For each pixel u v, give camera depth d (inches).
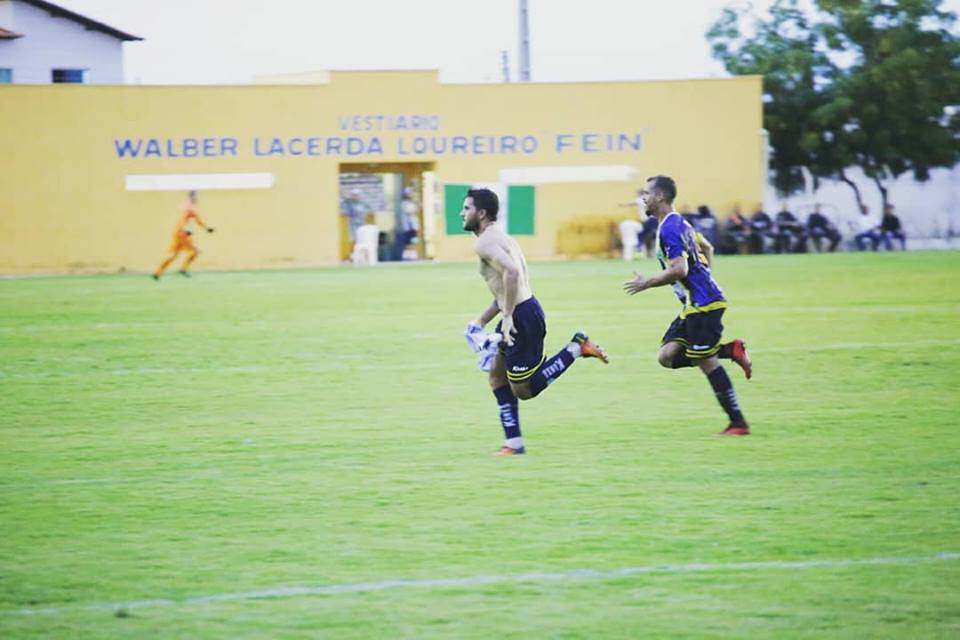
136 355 2055.9
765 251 5064.0
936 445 1239.5
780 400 1524.4
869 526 935.7
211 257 4995.1
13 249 4840.1
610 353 1980.8
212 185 4958.2
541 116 5182.1
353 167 5142.7
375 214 5206.7
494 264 1170.6
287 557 878.4
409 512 997.8
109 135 4881.9
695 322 1275.8
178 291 3496.6
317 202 5068.9
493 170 5177.2
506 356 1200.2
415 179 5216.5
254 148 5007.4
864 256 4640.8
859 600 770.2
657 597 780.0
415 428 1381.6
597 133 5226.4
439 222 5147.6
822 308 2628.0
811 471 1126.4
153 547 909.2
